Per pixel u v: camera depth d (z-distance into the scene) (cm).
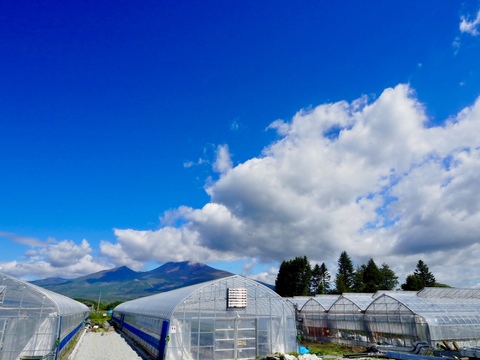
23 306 2656
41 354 2617
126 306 6619
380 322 4050
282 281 10481
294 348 3166
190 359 2803
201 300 2973
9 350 2495
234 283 3133
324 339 4894
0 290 2627
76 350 3553
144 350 3675
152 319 3556
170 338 2797
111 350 3650
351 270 11712
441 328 3528
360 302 4597
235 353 2941
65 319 3322
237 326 3014
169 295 3856
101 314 10931
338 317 4719
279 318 3181
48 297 2745
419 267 10919
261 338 3066
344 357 3259
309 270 10500
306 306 5412
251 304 3114
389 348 3588
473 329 3672
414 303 3866
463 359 2853
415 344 3409
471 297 4609
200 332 2894
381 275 10912
